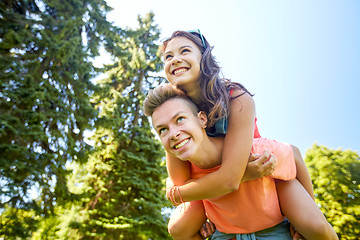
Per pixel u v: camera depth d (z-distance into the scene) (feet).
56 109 27.02
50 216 25.21
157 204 36.32
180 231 5.30
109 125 32.76
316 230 4.15
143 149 40.29
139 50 46.14
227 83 4.91
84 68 29.81
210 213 5.06
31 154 22.82
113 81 46.88
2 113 22.93
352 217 38.60
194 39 4.93
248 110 4.53
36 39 25.80
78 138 29.30
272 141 5.00
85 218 33.63
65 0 30.04
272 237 4.63
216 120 4.46
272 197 4.60
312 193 5.15
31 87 24.14
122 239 33.65
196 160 4.34
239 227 4.70
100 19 36.88
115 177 37.73
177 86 4.67
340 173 42.19
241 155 4.15
